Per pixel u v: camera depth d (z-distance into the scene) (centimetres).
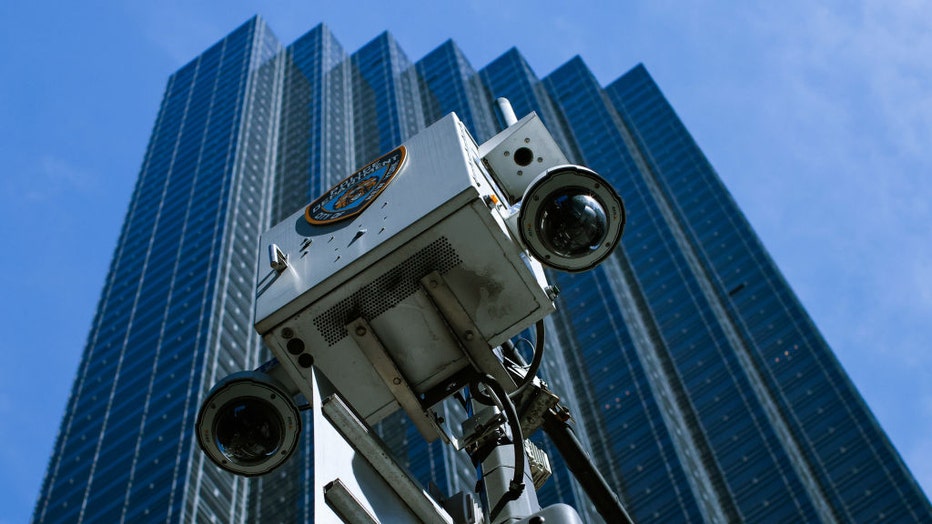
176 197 14388
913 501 10631
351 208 616
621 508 670
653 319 13812
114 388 11275
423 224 567
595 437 11762
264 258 623
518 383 654
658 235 15162
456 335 568
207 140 15475
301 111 16900
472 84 18800
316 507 448
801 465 11350
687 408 12369
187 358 10838
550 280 14400
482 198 571
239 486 9919
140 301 12519
